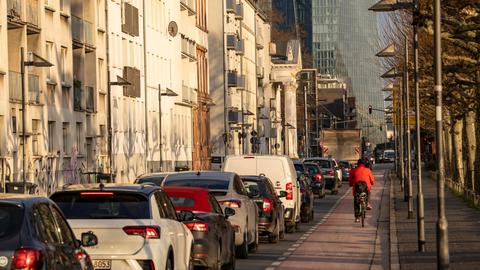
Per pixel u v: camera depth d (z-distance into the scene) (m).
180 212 39.06
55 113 106.12
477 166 93.69
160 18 161.00
